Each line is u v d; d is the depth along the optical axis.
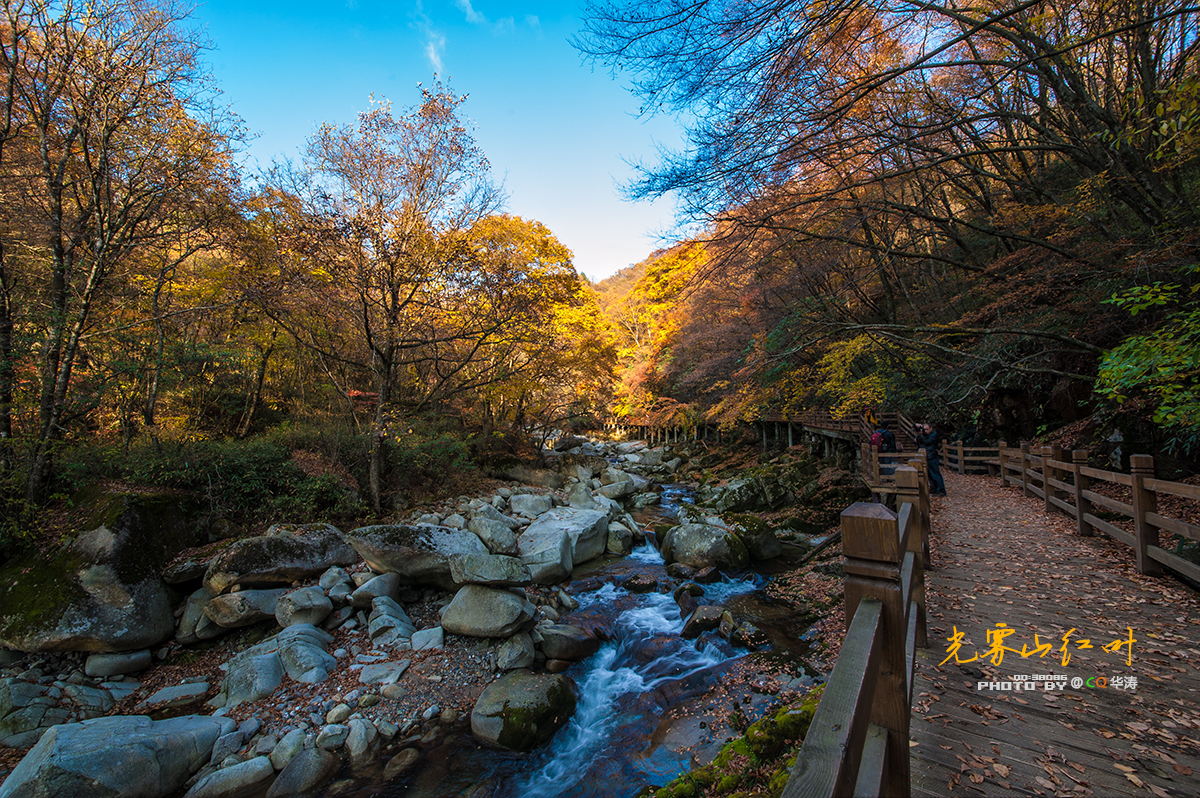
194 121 8.92
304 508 9.35
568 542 9.92
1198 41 6.91
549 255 16.09
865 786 1.37
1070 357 10.84
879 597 1.63
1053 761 2.42
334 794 4.28
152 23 8.18
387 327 10.52
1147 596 4.34
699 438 30.50
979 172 9.67
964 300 13.20
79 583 6.02
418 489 12.52
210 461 8.70
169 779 4.27
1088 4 8.16
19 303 7.52
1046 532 6.62
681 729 4.61
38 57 7.45
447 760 4.62
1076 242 9.20
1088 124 8.02
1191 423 5.44
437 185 10.96
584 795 4.09
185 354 9.36
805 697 4.31
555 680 5.38
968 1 8.42
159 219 9.09
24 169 8.25
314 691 5.42
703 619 6.74
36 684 5.34
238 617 6.38
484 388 14.49
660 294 25.97
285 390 13.55
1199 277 6.91
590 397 20.94
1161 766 2.36
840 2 5.59
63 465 7.53
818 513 12.39
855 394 13.77
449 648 6.15
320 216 9.55
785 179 8.95
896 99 9.11
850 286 12.30
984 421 14.07
